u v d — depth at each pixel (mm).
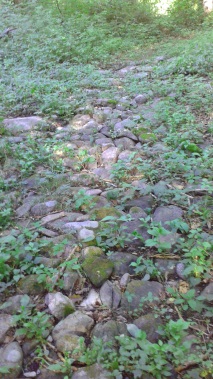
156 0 13312
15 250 3033
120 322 2533
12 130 5309
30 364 2354
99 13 12305
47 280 2832
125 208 3623
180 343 2359
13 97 6273
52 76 7574
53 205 3734
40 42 9516
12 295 2787
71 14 11805
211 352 2355
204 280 2844
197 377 2195
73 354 2352
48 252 3109
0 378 2254
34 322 2477
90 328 2527
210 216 3461
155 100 6273
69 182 4129
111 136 5094
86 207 3660
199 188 3822
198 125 5098
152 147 4691
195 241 3115
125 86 7086
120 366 2230
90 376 2201
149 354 2256
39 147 4793
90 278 2859
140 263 2969
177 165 4148
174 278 2893
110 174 4211
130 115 5707
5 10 11188
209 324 2547
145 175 4117
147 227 3285
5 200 3850
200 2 13312
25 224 3529
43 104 6098
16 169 4445
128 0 12938
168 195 3734
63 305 2623
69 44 9109
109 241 3158
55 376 2266
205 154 4250
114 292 2748
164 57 9109
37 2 12211
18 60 8750
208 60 7637
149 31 11812
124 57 9602
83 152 4621
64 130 5305
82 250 3070
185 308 2625
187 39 11055
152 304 2676
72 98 6395
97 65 8914
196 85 6367
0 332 2488
